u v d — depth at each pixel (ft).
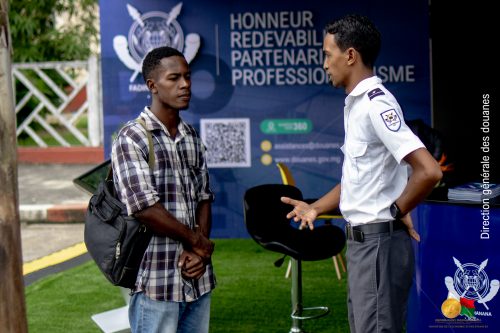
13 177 7.96
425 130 17.95
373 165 9.20
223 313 15.99
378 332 9.42
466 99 19.27
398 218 9.21
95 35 40.93
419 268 12.71
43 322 15.70
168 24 22.61
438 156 17.63
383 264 9.29
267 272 19.40
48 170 33.99
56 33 39.45
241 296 17.26
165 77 8.84
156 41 22.66
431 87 22.13
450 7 19.51
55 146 36.37
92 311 16.46
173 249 8.81
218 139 22.93
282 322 15.40
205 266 8.96
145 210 8.49
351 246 9.57
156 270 8.77
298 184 22.98
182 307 9.07
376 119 8.91
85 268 20.36
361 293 9.48
